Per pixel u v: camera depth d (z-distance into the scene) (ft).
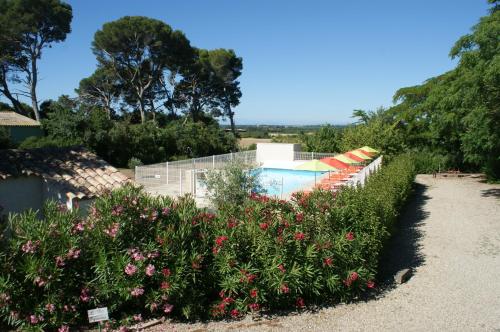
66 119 90.94
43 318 15.94
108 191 18.95
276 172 89.97
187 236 18.65
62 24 130.21
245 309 18.92
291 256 19.53
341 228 22.24
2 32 117.70
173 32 142.72
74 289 17.03
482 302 21.50
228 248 19.01
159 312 18.56
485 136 57.11
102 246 17.30
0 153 30.19
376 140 86.63
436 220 42.47
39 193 29.58
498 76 45.27
